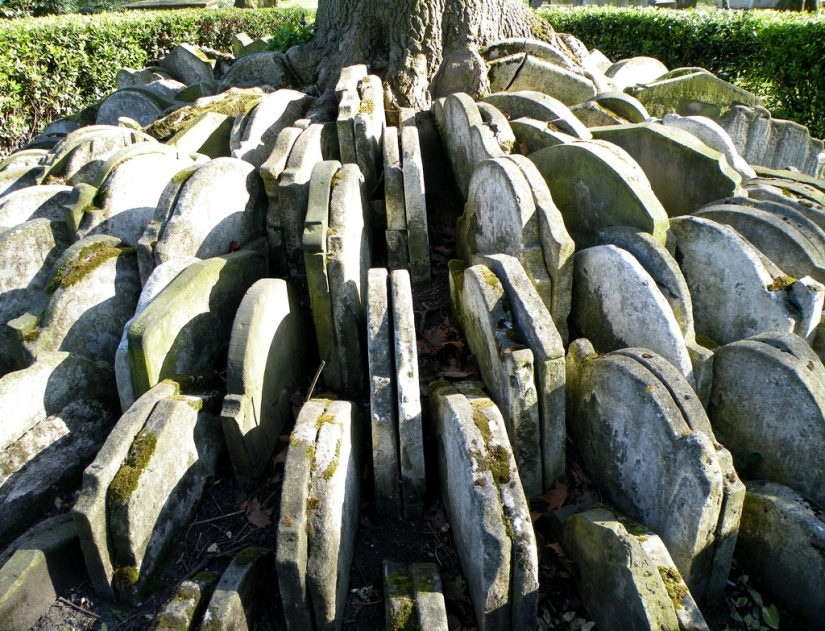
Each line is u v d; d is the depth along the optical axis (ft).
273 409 13.93
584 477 13.35
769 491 11.37
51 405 13.78
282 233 18.10
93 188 17.80
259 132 21.02
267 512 12.77
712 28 34.96
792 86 33.04
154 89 29.99
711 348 13.83
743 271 13.99
